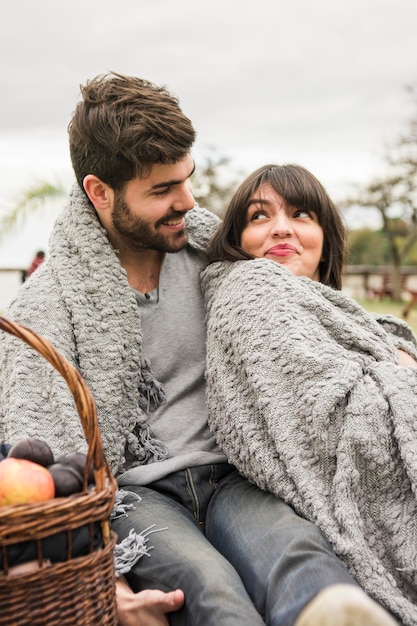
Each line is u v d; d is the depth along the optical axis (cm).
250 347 175
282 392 171
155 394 185
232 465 183
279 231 196
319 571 140
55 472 127
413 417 163
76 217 187
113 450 176
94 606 126
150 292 194
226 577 146
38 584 118
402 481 165
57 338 175
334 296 190
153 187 179
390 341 188
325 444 166
